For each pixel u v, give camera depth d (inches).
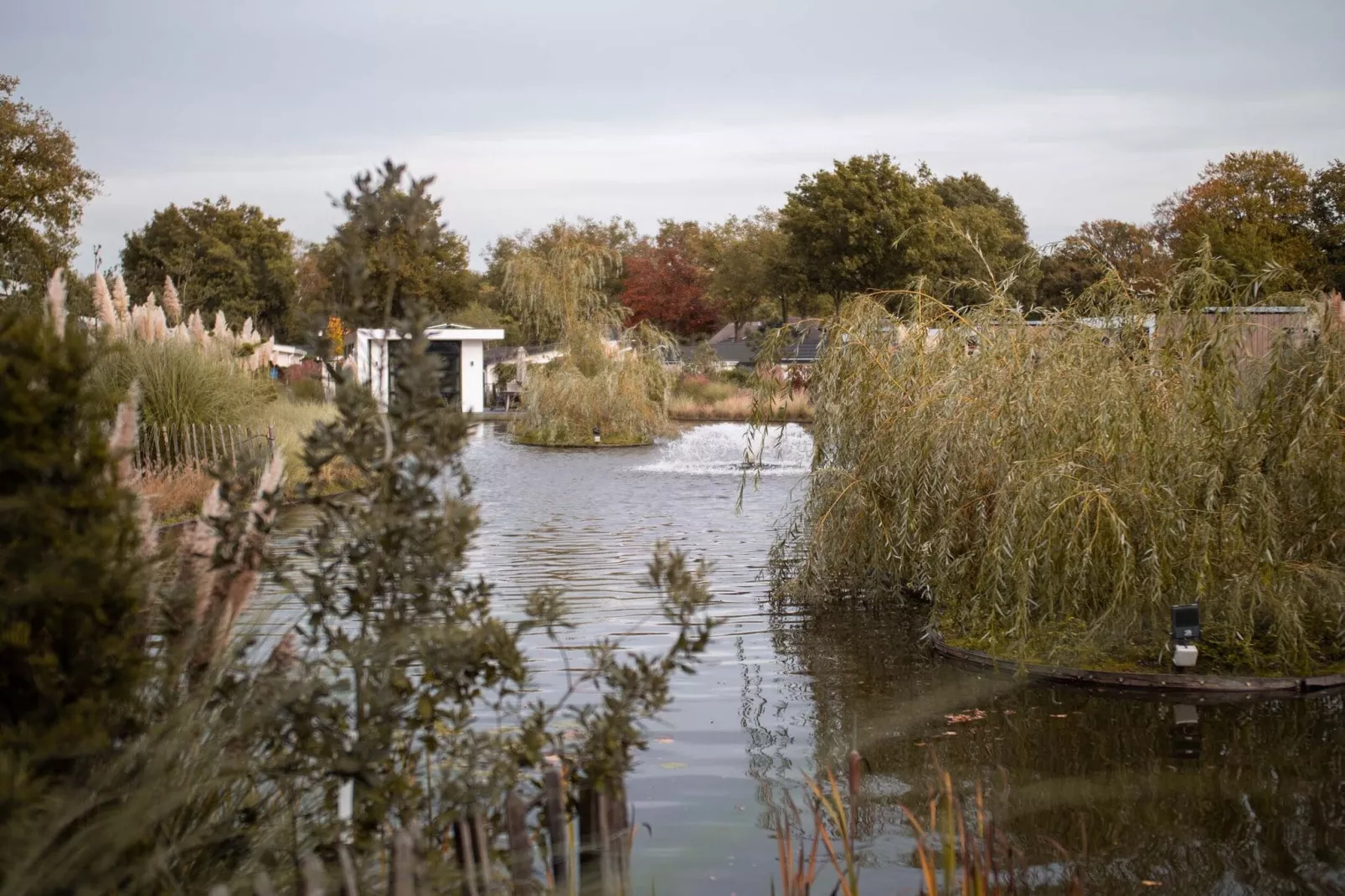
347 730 116.2
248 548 117.3
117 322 735.7
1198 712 239.3
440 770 124.9
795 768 204.8
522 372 1905.8
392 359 120.0
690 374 1956.2
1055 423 301.1
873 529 347.6
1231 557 276.4
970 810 183.3
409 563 118.6
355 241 120.4
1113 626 284.0
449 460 119.8
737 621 335.9
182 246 2319.1
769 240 2913.4
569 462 1005.2
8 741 87.3
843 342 368.2
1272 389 292.0
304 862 111.0
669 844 169.0
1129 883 155.2
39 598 90.3
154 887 99.0
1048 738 221.9
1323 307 296.8
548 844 128.7
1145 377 304.7
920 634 317.4
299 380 1114.1
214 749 109.7
